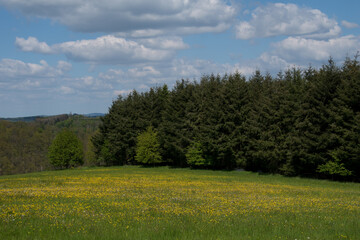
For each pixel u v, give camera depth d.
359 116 36.53
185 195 22.17
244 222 12.47
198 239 9.70
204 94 64.12
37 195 20.06
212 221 12.55
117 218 12.91
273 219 13.23
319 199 21.45
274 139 47.16
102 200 18.41
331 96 41.75
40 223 11.62
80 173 54.69
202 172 54.09
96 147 87.06
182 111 65.00
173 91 70.31
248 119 52.16
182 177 42.59
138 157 68.38
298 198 21.80
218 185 32.00
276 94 48.91
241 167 58.03
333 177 42.09
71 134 85.94
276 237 10.24
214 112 55.78
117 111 82.94
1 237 9.73
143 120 74.69
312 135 41.03
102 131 86.69
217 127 54.94
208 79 71.00
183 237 9.89
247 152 51.91
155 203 17.56
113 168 69.44
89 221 12.17
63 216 12.97
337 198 22.75
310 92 43.94
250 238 9.98
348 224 12.44
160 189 26.41
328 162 39.88
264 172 51.66
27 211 13.73
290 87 47.41
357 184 37.03
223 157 55.34
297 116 44.12
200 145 58.75
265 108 48.94
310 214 14.82
